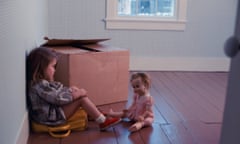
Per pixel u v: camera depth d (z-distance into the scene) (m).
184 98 2.82
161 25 3.90
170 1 3.98
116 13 3.84
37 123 1.90
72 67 2.23
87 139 1.86
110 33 3.88
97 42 2.81
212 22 3.99
